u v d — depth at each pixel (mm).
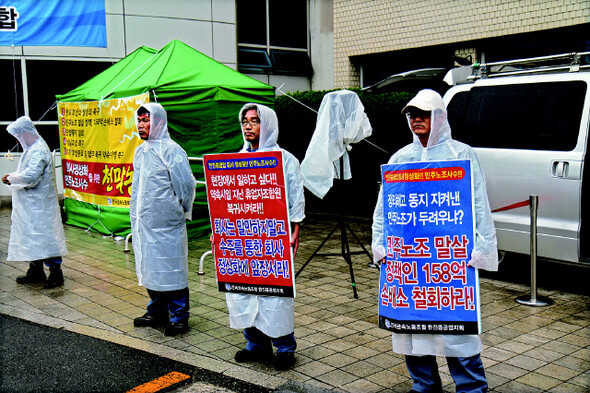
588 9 9016
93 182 9344
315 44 14383
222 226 4328
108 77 9695
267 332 4188
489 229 3441
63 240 6598
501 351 4500
